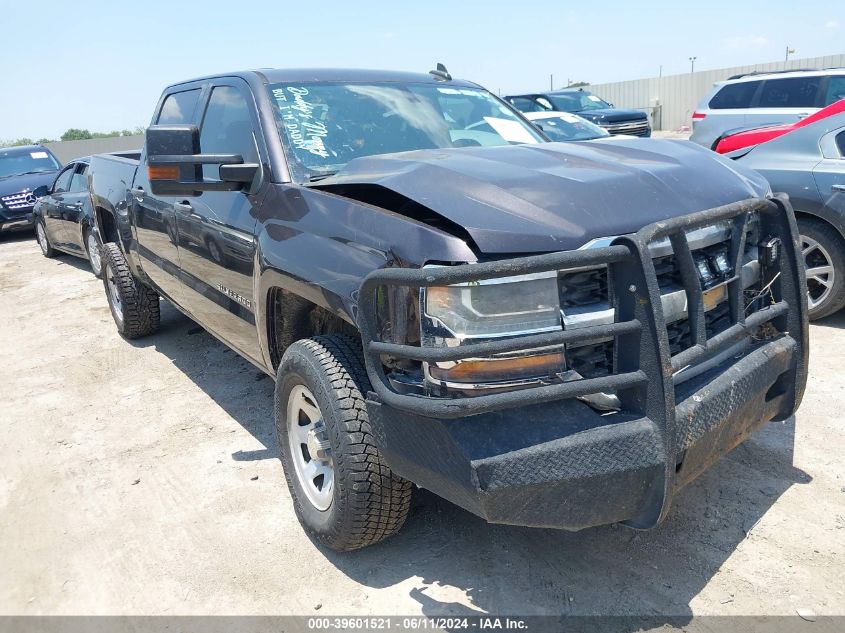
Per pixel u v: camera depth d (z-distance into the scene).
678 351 2.53
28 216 13.66
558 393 2.18
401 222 2.52
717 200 2.72
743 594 2.60
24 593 2.97
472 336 2.22
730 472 3.41
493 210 2.40
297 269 2.89
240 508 3.47
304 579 2.90
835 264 5.08
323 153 3.50
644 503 2.31
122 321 6.23
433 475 2.32
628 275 2.25
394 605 2.70
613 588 2.69
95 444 4.30
